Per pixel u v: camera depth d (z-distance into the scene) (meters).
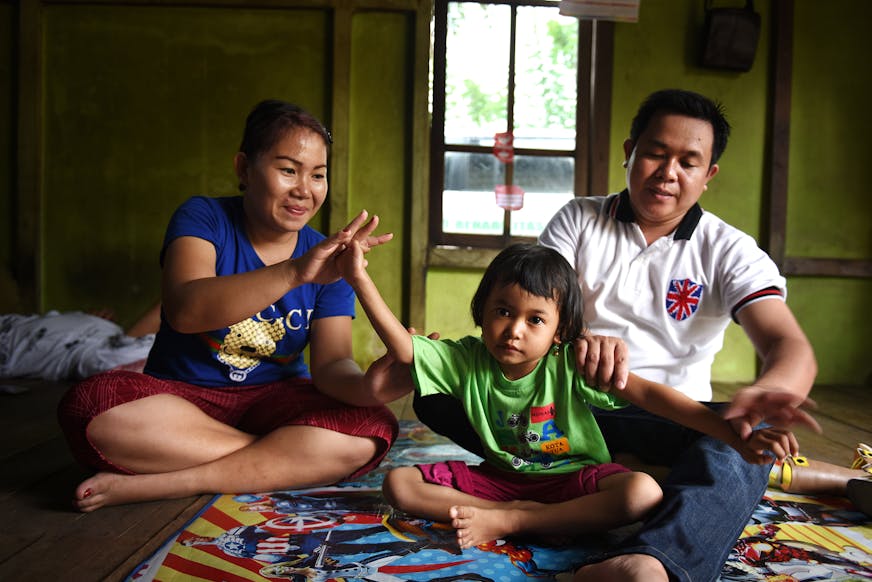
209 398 2.05
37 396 3.29
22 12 4.32
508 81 4.43
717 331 2.00
